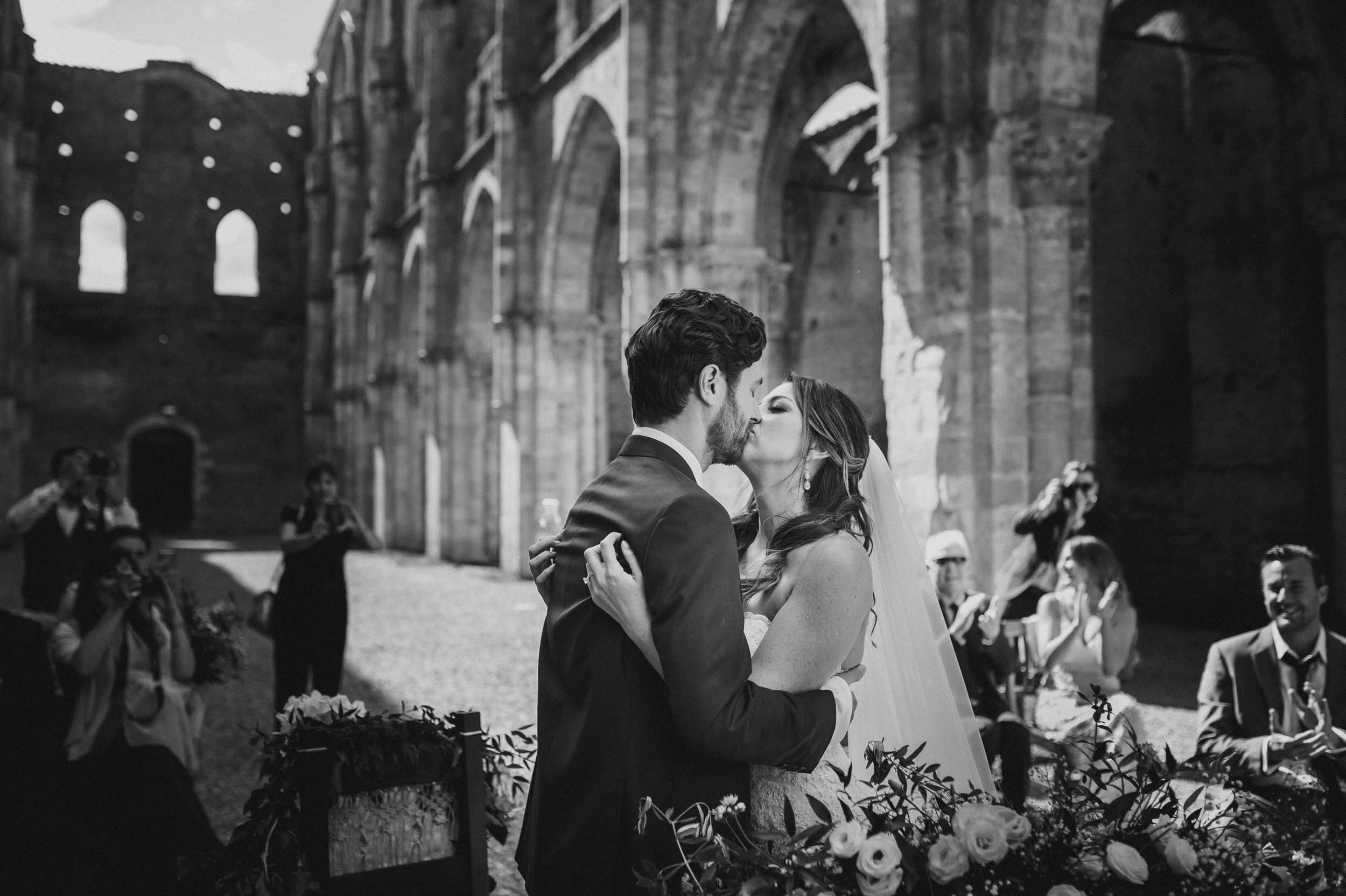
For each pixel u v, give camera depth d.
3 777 5.27
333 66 40.72
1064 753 2.60
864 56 16.30
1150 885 2.16
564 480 21.48
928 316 9.77
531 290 21.81
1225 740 4.11
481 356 26.86
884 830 2.19
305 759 3.35
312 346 41.47
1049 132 9.32
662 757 2.14
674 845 2.13
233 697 9.24
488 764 3.81
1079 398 9.72
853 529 2.63
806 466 2.67
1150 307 15.10
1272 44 13.30
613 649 2.14
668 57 15.51
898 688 2.86
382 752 3.42
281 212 43.84
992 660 4.96
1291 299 13.26
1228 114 13.85
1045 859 2.18
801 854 2.10
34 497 7.68
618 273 27.05
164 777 4.92
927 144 9.80
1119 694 5.12
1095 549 5.27
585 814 2.12
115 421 41.03
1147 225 15.12
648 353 2.29
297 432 43.25
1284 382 13.29
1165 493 14.46
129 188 41.88
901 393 10.02
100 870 4.36
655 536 2.08
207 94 43.12
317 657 7.02
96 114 41.50
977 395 9.51
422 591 18.77
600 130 20.12
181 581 6.45
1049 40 9.36
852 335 22.88
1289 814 2.43
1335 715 4.08
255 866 3.36
